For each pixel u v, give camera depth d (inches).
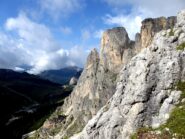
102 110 3580.2
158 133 2662.4
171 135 2551.7
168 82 3078.2
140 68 3267.7
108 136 3169.3
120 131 3127.5
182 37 3321.9
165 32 3513.8
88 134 3373.5
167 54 3230.8
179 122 2645.2
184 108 2783.0
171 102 2906.0
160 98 3026.6
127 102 3179.1
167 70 3127.5
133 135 2886.3
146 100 3078.2
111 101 3639.3
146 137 2709.2
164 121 2800.2
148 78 3157.0
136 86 3191.4
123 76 3444.9
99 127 3324.3
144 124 2987.2
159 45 3346.5
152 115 2999.5
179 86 3016.7
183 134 2488.9
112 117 3240.7
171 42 3321.9
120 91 3363.7
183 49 3198.8
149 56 3287.4
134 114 3068.4
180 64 3127.5
